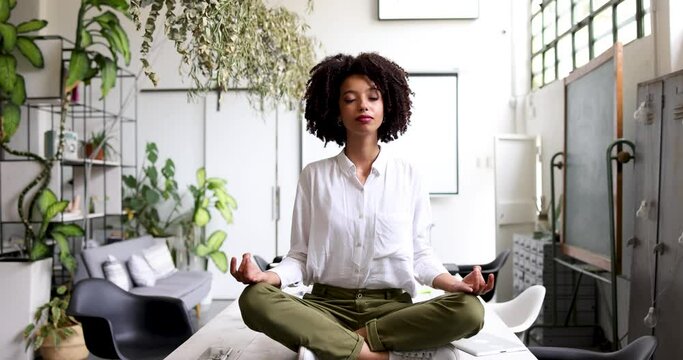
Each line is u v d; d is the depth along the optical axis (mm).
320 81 1710
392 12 5598
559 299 4145
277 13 3744
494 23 5680
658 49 3246
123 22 5699
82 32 4043
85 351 3750
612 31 4078
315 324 1317
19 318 3580
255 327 1361
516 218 5223
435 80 5699
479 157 5688
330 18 5664
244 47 2912
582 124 3609
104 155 4992
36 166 3822
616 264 2998
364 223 1552
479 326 1353
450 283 1456
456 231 5688
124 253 4336
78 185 5066
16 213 3836
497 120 5695
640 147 2869
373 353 1354
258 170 5758
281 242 5746
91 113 5727
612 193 3035
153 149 5531
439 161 5691
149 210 5562
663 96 2668
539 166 5270
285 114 5742
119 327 2582
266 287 1389
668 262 2564
